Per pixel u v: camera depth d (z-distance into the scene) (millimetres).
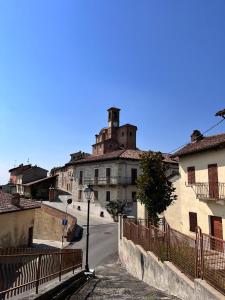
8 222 22938
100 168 51156
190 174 25000
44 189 71062
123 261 21219
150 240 14422
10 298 7418
